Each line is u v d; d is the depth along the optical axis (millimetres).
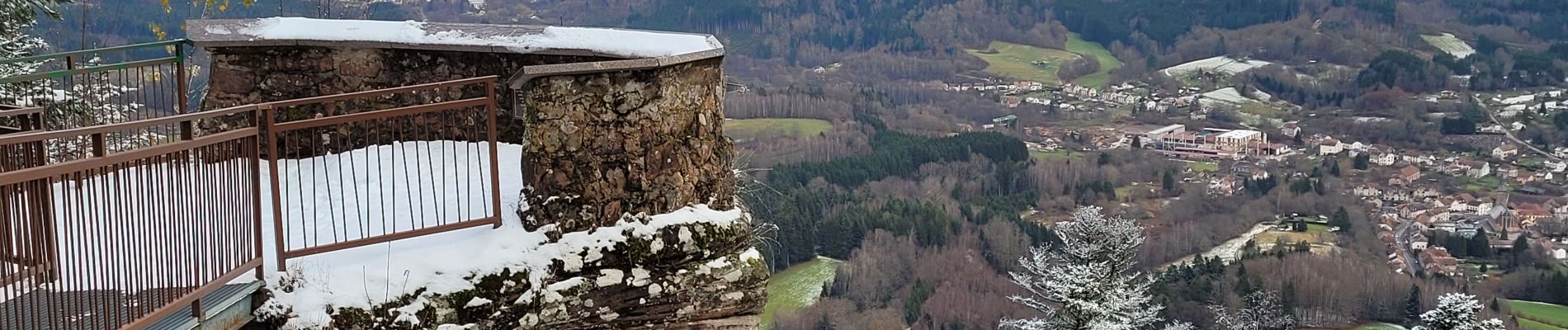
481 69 6680
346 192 5746
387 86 6676
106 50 6160
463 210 5309
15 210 3498
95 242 4691
